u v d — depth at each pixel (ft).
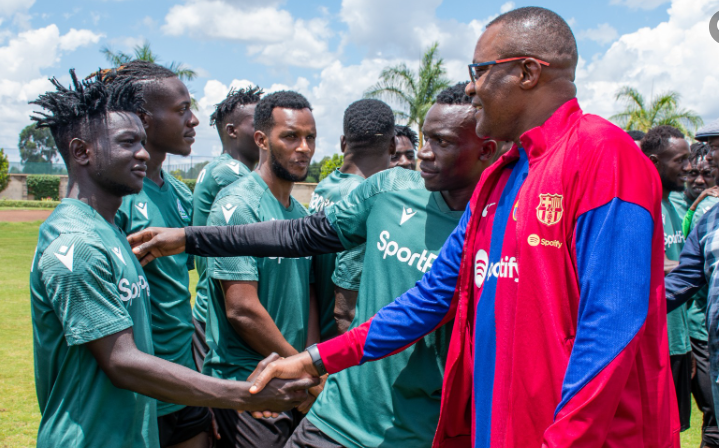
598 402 4.44
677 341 13.21
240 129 15.08
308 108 9.82
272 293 9.30
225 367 9.46
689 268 9.75
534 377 5.05
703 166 18.31
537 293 5.02
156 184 10.46
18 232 64.75
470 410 6.76
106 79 8.46
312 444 7.75
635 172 4.59
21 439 12.91
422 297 6.70
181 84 10.34
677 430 5.43
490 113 5.57
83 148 6.59
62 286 5.99
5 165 124.26
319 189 12.33
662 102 61.67
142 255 7.82
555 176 4.94
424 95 69.36
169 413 9.34
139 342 6.85
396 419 7.25
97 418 6.29
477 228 6.16
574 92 5.47
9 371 17.63
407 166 15.80
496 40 5.39
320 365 6.89
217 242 8.03
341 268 9.34
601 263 4.54
